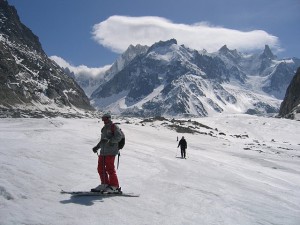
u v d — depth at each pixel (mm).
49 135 29266
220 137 78188
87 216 8305
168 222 8578
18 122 52781
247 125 112062
